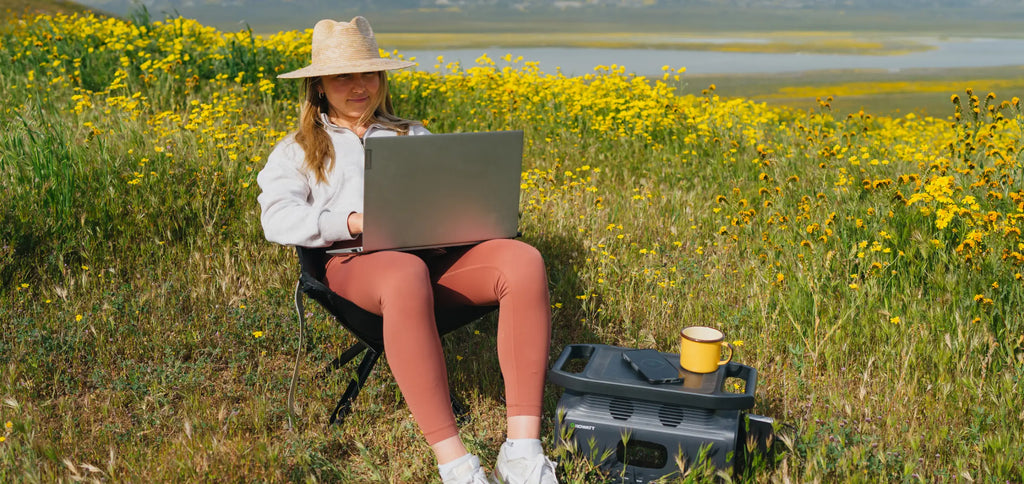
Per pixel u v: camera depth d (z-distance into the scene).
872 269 3.58
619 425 2.40
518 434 2.39
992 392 2.85
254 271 3.90
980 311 3.26
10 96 6.47
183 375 3.04
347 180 2.87
